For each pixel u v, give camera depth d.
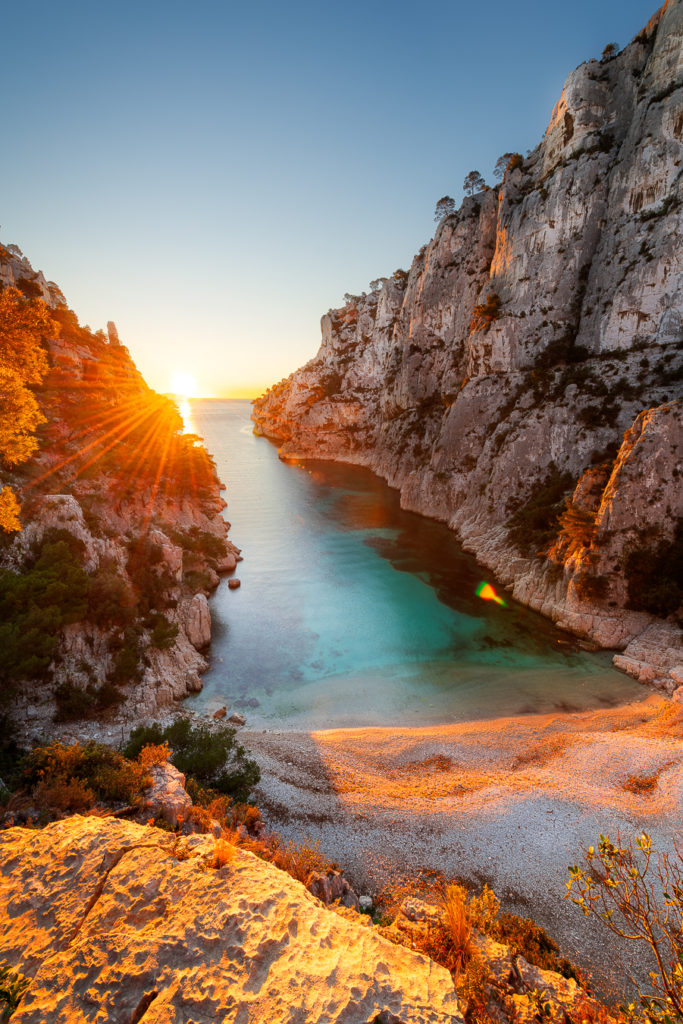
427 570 63.09
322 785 25.14
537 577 51.38
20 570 31.00
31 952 7.41
